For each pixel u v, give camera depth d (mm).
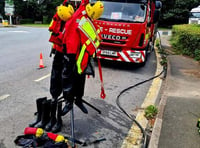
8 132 3430
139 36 7074
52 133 3266
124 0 7348
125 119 4074
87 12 3188
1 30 20953
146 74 7258
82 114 4172
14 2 36938
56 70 3670
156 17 8734
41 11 40344
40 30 23312
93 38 3262
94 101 4797
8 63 7617
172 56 10391
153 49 12398
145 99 5078
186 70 7699
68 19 3197
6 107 4234
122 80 6457
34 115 3984
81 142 3221
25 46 11625
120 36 7105
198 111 4316
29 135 3141
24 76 6207
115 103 4762
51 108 3486
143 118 4113
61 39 3354
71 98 3455
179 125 3721
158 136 3363
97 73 7023
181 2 34156
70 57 3219
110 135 3525
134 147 3230
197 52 9625
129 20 7172
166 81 6340
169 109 4352
